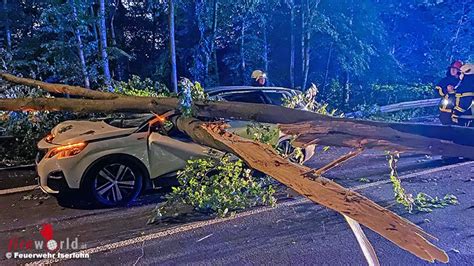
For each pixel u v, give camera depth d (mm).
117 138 3920
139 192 4055
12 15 10070
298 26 12000
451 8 13711
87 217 3678
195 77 11281
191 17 11797
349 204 1062
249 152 1372
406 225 1016
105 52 9047
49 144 3824
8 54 7926
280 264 2762
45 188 3730
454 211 3676
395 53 13961
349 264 2750
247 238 3189
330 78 12523
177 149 4137
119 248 3039
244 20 11570
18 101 2707
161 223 3523
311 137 1385
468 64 5230
